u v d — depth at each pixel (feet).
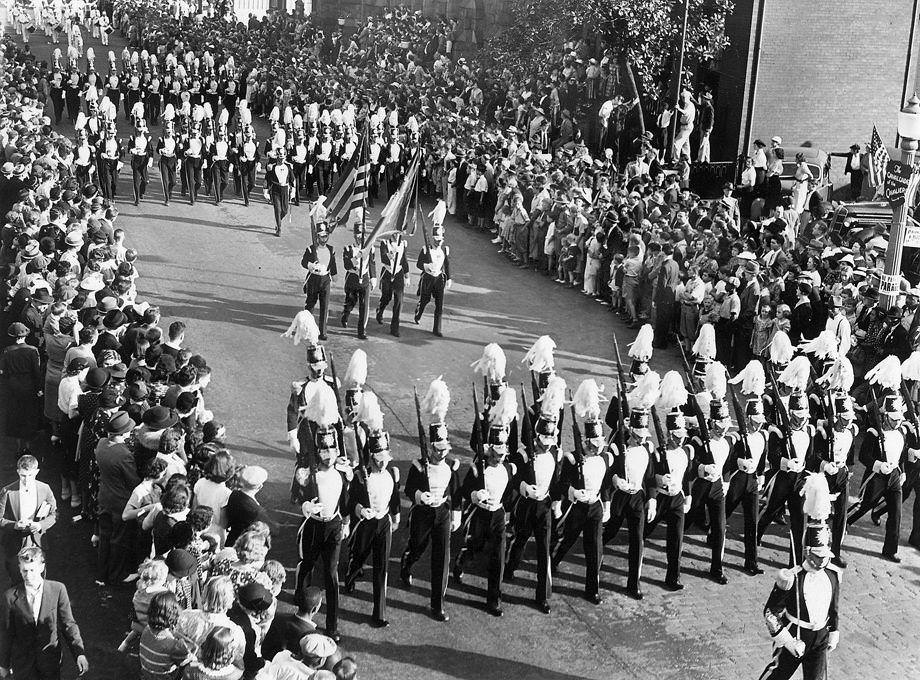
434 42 144.87
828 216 88.43
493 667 37.29
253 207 98.02
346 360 64.18
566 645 38.78
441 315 68.69
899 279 60.49
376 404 38.86
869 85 110.63
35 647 31.55
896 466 45.16
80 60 159.63
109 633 37.68
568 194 81.56
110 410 41.14
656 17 103.35
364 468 38.73
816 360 58.39
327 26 172.65
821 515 34.96
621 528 47.26
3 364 48.16
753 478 43.57
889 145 112.68
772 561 45.24
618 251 74.74
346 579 41.78
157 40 144.87
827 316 61.87
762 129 109.60
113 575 40.14
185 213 94.84
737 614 41.19
